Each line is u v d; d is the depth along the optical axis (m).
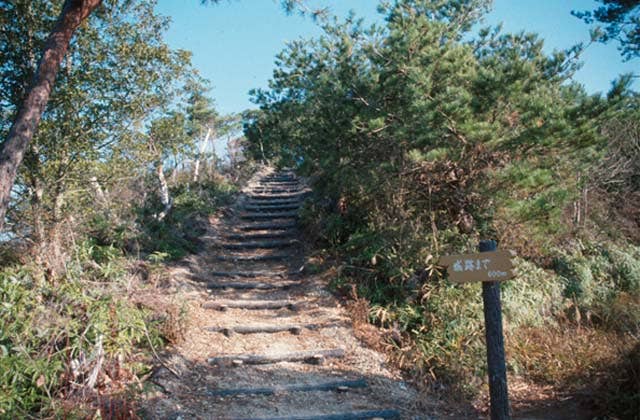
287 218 11.02
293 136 8.27
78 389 3.87
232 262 8.60
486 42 7.02
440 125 5.54
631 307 6.54
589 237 8.64
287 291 7.23
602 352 5.51
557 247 8.04
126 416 3.70
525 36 6.60
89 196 6.80
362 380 4.91
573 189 6.71
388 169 6.53
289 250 9.05
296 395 4.61
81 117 5.90
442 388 4.97
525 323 6.34
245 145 16.38
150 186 10.52
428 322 5.84
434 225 6.61
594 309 6.83
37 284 4.14
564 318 6.71
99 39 6.10
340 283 7.00
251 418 4.09
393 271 6.50
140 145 6.42
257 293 7.18
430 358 5.29
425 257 6.43
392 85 5.86
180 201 10.62
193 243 8.98
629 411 4.23
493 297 3.46
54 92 5.76
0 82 5.64
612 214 9.93
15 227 5.57
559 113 5.03
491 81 5.24
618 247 8.61
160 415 3.95
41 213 5.55
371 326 6.05
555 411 4.66
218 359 5.09
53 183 5.77
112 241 7.13
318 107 7.41
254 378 4.88
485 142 5.45
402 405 4.59
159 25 6.53
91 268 5.18
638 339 5.21
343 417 4.19
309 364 5.26
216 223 10.52
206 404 4.30
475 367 5.19
